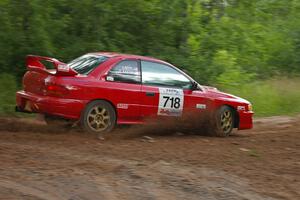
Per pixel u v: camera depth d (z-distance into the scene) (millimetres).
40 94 11180
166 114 12234
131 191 7074
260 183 7867
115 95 11508
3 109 14711
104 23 18375
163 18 19922
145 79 12039
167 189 7242
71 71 11109
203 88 12898
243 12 25938
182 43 20828
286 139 12203
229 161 9234
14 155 8695
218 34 23047
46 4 17344
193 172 8164
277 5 28797
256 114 18516
